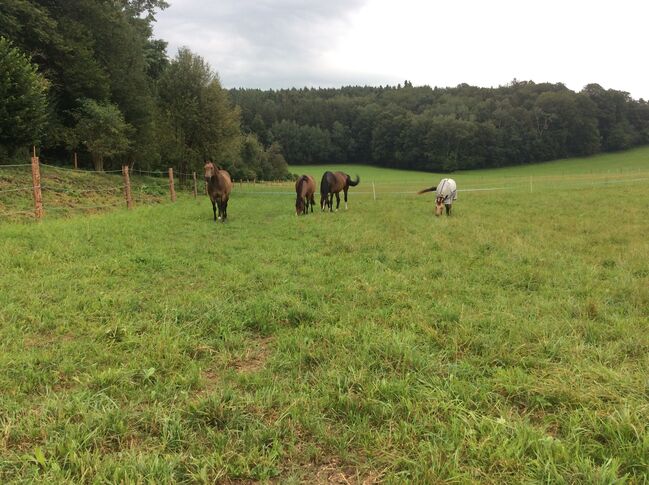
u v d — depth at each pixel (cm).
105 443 243
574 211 1295
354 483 216
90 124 2234
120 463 219
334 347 361
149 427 258
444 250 756
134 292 516
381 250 776
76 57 2267
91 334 390
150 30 3412
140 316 436
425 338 380
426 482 209
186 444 243
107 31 2559
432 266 639
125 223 1027
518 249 738
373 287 533
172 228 1024
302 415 265
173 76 2672
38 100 1691
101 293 496
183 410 269
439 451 229
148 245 791
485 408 275
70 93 2327
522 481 206
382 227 1053
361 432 248
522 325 399
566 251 731
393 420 260
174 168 3325
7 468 219
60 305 457
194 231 997
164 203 1778
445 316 429
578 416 257
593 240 820
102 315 436
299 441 248
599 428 246
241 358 357
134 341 371
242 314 443
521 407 283
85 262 636
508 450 223
